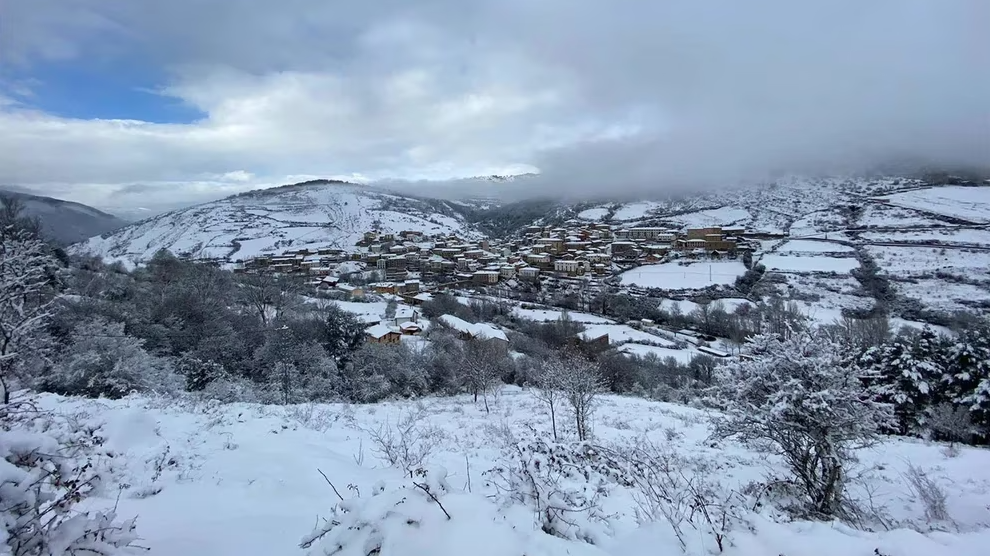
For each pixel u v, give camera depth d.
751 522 3.84
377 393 25.48
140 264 79.06
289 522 3.97
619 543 3.62
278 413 9.90
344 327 31.59
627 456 5.91
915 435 18.86
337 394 23.77
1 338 8.84
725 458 9.46
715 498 4.63
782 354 7.14
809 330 7.33
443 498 3.37
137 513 4.00
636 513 4.36
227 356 24.17
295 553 3.38
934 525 5.80
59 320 18.98
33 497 2.91
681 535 3.53
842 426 6.63
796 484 6.89
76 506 3.88
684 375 39.75
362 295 75.12
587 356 35.66
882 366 20.73
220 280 48.09
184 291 32.25
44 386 13.76
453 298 73.19
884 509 6.66
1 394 8.35
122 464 5.13
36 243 10.15
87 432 5.63
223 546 3.46
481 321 62.47
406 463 6.05
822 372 6.72
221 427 7.38
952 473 8.66
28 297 13.12
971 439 18.16
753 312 59.25
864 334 34.12
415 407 19.38
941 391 19.75
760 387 7.43
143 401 9.16
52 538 2.85
